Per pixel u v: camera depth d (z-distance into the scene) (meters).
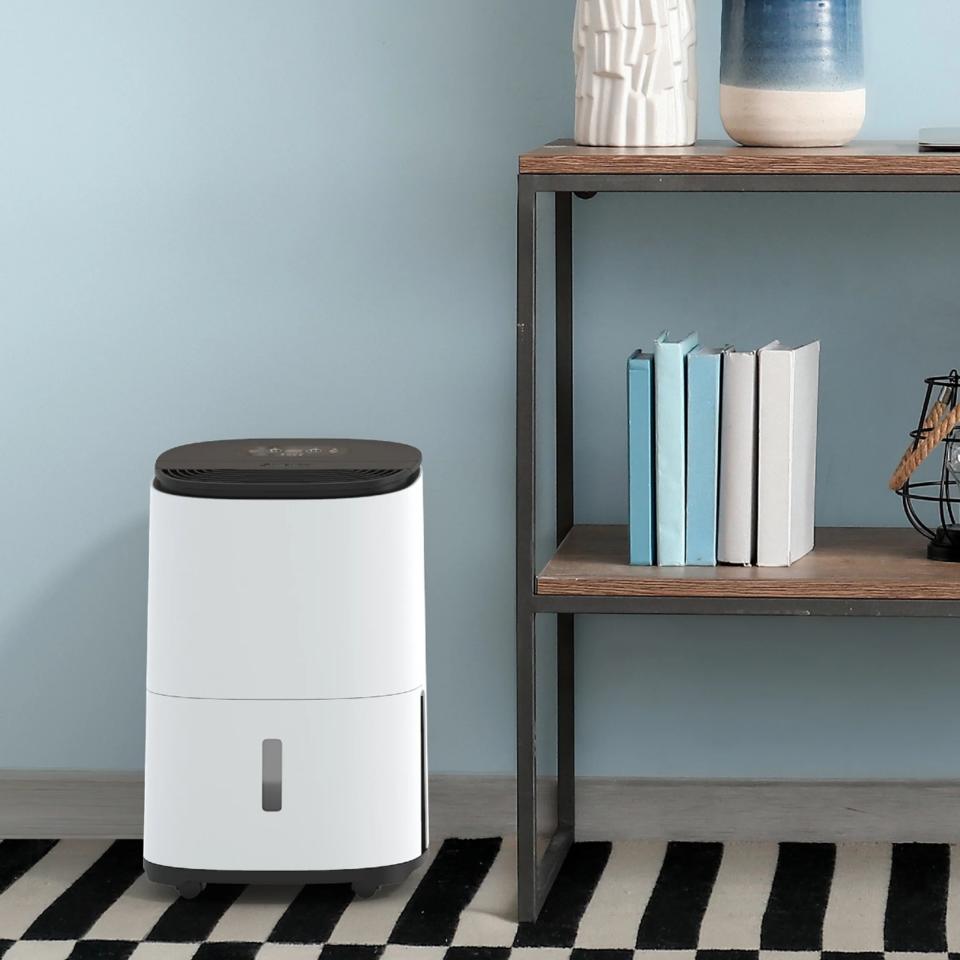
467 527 2.96
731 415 2.48
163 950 2.48
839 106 2.48
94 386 2.96
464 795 2.99
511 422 2.92
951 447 2.60
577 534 2.82
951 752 2.92
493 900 2.66
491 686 2.99
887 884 2.71
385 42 2.84
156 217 2.91
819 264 2.82
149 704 2.58
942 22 2.74
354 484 2.48
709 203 2.83
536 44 2.81
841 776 2.94
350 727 2.53
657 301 2.87
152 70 2.87
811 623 2.91
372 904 2.65
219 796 2.55
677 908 2.62
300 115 2.87
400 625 2.53
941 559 2.54
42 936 2.54
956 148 2.39
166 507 2.51
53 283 2.93
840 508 2.88
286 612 2.50
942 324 2.81
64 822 3.03
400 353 2.92
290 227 2.90
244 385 2.95
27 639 3.03
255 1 2.84
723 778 2.96
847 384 2.85
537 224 2.88
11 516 3.00
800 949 2.45
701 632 2.93
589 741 2.98
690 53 2.55
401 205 2.88
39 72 2.88
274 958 2.45
